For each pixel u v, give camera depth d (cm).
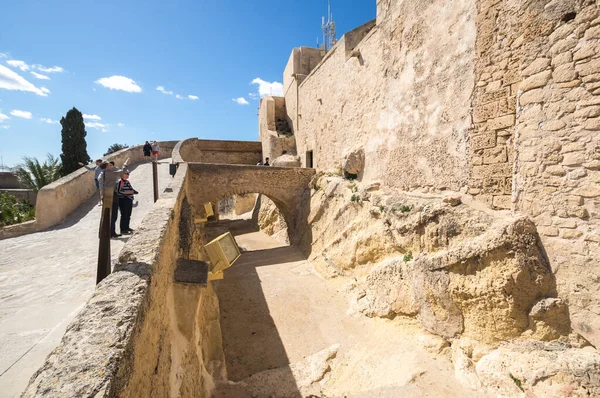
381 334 568
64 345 164
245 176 1065
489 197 471
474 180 494
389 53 737
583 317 359
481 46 477
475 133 491
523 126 408
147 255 266
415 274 546
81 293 339
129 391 169
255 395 435
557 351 369
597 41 336
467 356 453
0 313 293
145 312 214
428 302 516
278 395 442
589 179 348
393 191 713
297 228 1138
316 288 779
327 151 1182
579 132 354
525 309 402
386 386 431
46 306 309
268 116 1764
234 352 546
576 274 364
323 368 498
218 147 1897
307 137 1434
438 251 521
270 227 1468
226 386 440
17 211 986
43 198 657
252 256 1081
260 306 700
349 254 765
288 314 667
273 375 482
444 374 447
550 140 380
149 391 211
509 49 435
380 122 782
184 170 825
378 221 704
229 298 738
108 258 269
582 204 355
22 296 330
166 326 289
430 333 513
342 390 451
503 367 393
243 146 1941
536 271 394
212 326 547
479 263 444
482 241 441
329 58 1172
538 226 397
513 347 404
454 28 532
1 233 587
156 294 258
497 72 454
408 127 662
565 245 372
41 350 239
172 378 275
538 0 389
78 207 816
